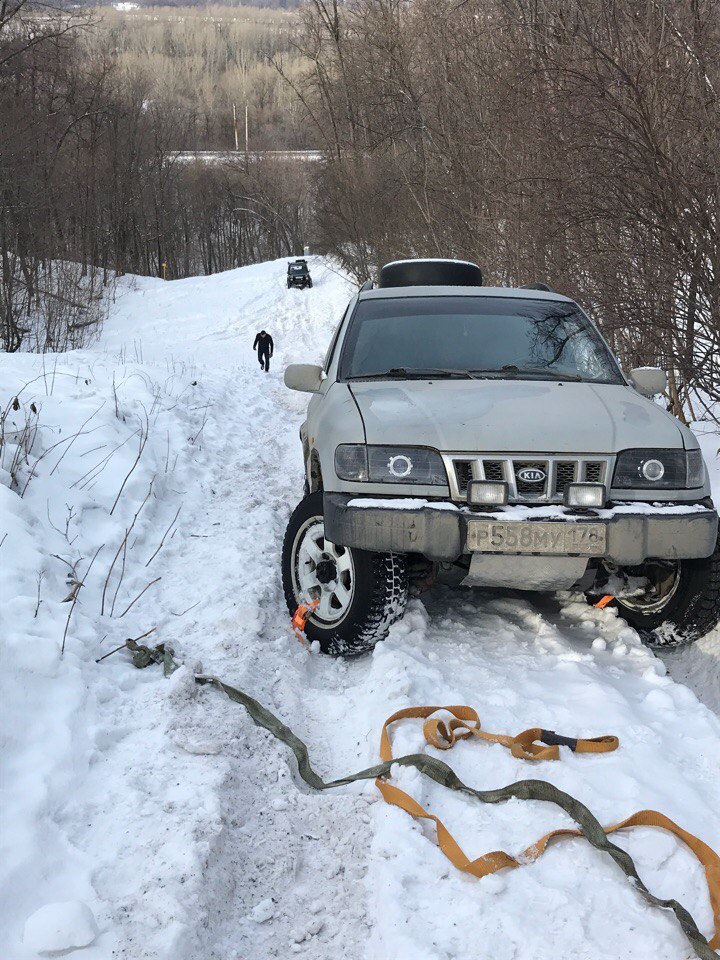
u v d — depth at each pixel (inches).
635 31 289.3
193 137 4040.4
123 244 2524.6
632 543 152.6
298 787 128.2
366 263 1063.0
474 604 191.6
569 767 123.3
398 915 97.0
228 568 216.8
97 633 172.2
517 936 93.7
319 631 171.9
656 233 283.0
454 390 176.9
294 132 4220.0
